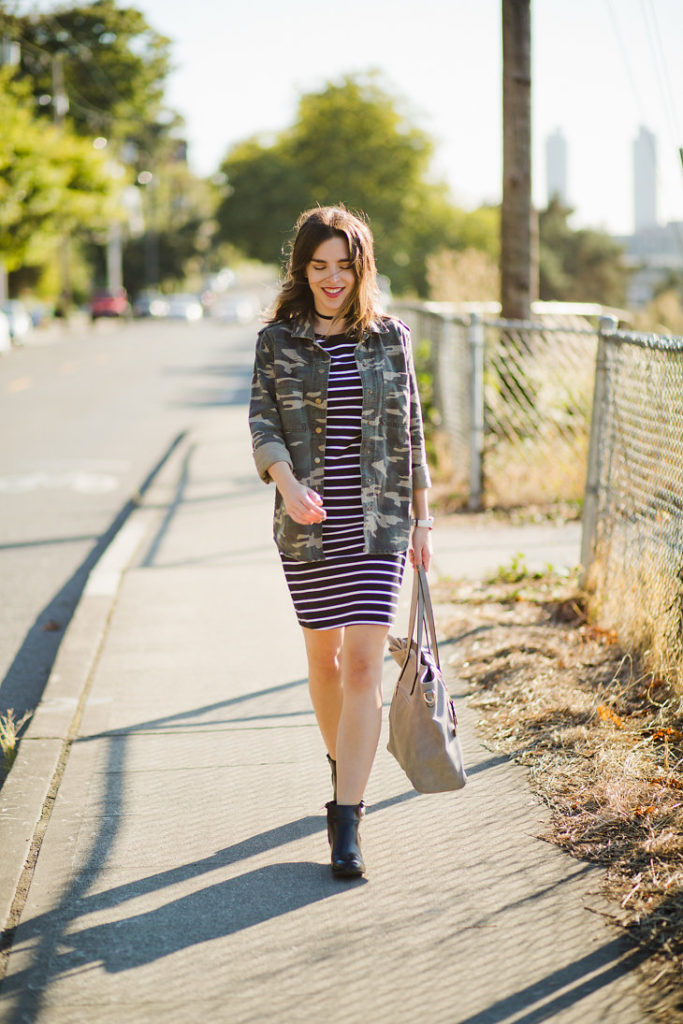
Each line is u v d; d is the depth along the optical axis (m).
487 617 5.84
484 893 3.13
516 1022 2.56
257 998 2.70
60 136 41.72
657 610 4.61
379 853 3.41
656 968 2.72
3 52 41.47
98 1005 2.70
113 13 61.34
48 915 3.12
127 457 13.56
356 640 3.30
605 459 5.81
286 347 3.31
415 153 72.44
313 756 4.21
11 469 12.67
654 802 3.55
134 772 4.11
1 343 33.75
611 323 6.05
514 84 10.34
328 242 3.27
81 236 64.69
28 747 4.37
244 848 3.49
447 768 3.22
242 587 6.87
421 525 3.45
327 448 3.29
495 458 9.39
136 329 53.97
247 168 73.31
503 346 9.73
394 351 3.36
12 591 7.45
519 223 10.47
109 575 7.24
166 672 5.25
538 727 4.27
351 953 2.87
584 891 3.10
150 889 3.25
